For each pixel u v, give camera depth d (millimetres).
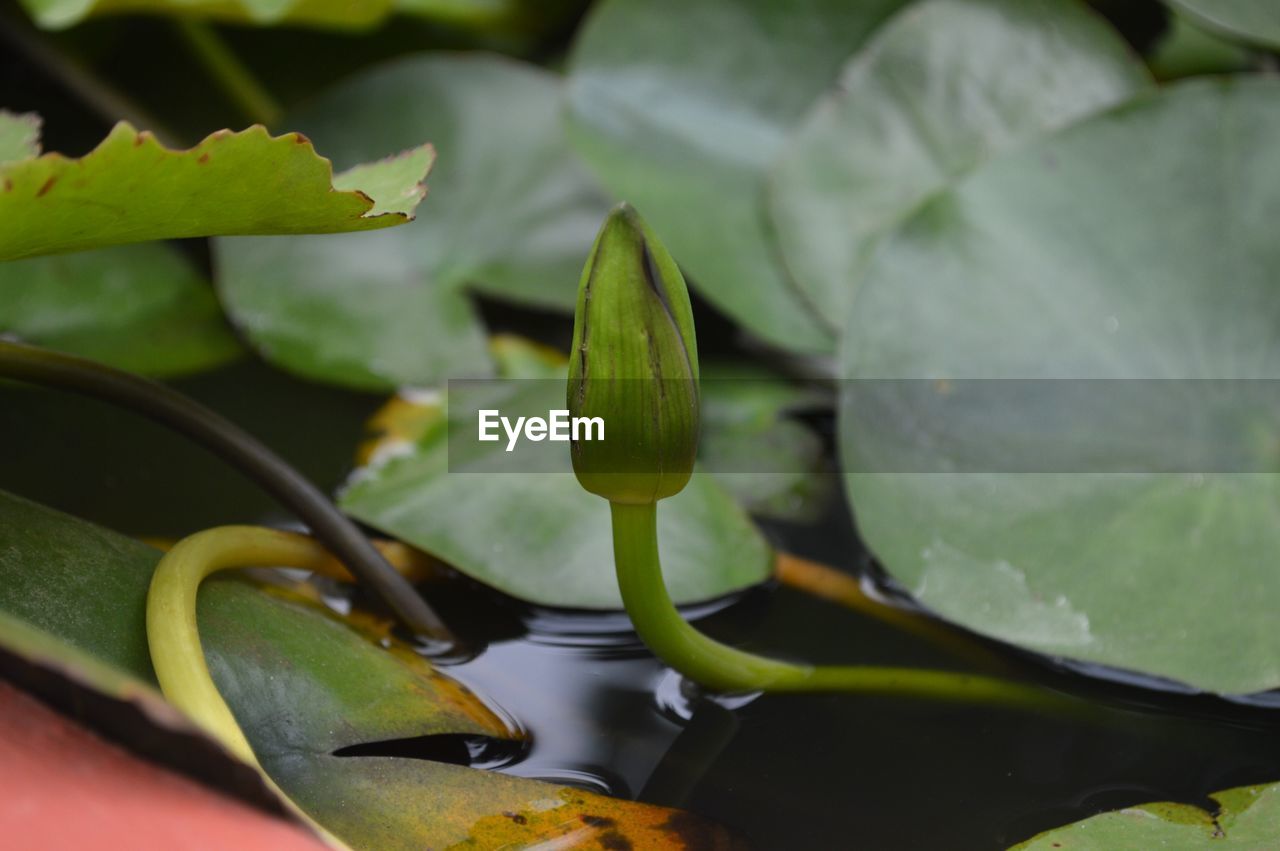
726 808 871
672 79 1210
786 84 1207
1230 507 927
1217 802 873
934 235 978
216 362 1033
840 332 1025
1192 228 971
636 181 1117
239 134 832
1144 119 984
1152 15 1242
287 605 901
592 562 934
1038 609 916
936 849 862
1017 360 960
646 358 849
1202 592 913
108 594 863
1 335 1027
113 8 1034
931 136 1063
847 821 868
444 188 1157
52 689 798
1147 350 958
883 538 935
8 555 859
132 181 831
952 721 900
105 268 1072
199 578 875
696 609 937
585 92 1195
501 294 1097
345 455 985
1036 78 1062
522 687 906
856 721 898
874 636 929
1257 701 908
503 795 867
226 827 795
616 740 890
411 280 1108
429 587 940
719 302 1039
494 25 1461
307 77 1383
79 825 794
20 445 983
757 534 957
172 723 790
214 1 1036
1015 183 983
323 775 862
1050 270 972
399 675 894
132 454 984
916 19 1079
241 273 1069
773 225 1044
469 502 947
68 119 1228
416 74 1211
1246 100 979
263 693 871
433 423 998
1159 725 899
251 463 909
